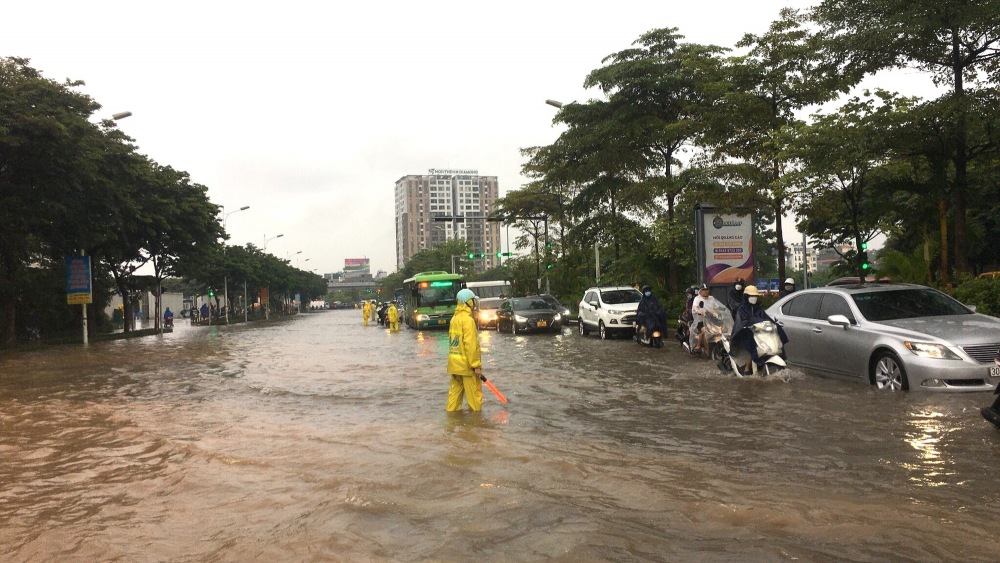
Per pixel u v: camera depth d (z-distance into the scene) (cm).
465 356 859
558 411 858
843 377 988
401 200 19488
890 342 894
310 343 2667
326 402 1017
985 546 370
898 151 1617
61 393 1241
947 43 1557
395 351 2041
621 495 480
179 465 627
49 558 397
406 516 441
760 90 2155
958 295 1521
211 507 489
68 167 2533
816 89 2002
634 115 2717
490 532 407
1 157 2409
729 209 2155
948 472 520
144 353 2347
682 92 2692
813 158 1706
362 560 368
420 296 3541
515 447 644
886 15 1573
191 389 1248
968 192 1667
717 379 1105
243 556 385
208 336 3766
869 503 448
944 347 841
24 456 697
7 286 2973
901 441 625
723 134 2206
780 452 604
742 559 356
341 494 495
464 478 534
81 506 506
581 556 364
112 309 7562
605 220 3238
